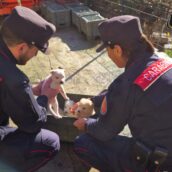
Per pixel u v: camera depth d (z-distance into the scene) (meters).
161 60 1.01
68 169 1.39
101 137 1.13
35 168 1.26
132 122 1.06
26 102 1.10
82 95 1.51
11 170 1.22
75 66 2.16
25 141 1.20
